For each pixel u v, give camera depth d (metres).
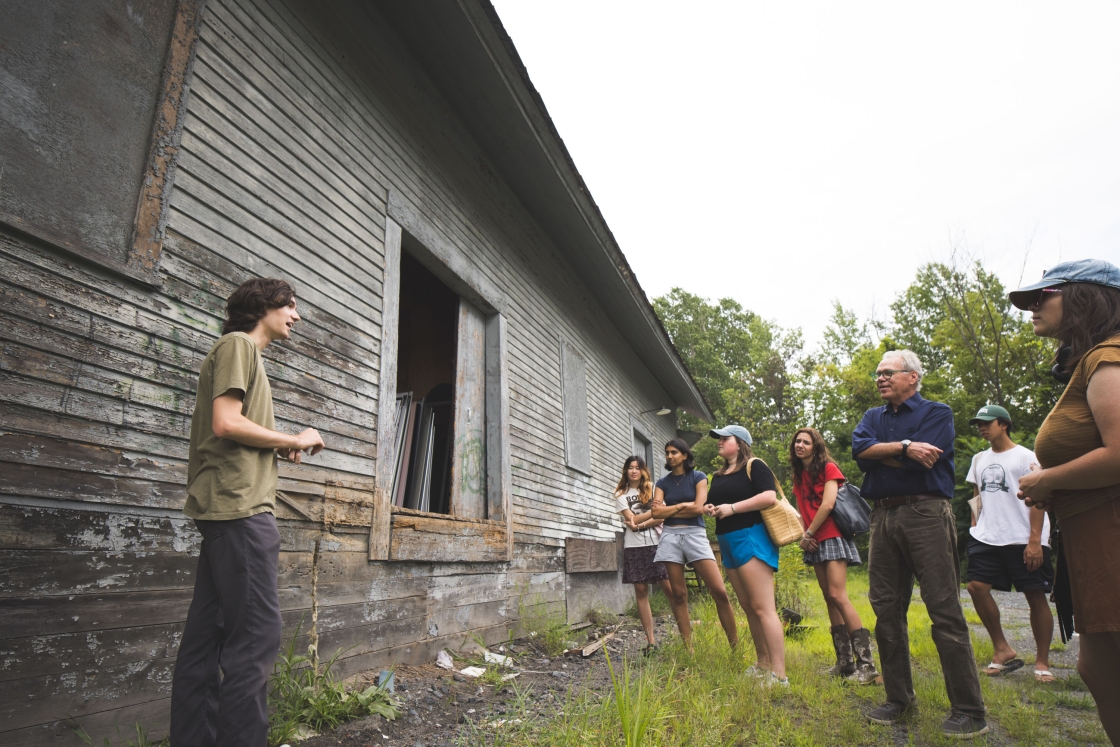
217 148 3.33
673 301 47.75
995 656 4.85
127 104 2.83
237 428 2.19
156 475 2.79
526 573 6.79
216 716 2.20
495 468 6.42
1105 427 1.87
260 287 2.61
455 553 5.23
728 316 50.25
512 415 6.89
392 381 4.67
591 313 10.34
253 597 2.18
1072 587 2.01
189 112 3.17
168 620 2.77
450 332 8.21
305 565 3.65
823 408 31.70
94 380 2.59
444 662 4.74
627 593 10.45
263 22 3.78
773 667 4.15
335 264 4.21
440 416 7.32
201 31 3.28
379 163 4.88
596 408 10.20
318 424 3.88
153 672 2.68
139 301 2.82
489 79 5.64
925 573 3.36
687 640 5.06
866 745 3.09
